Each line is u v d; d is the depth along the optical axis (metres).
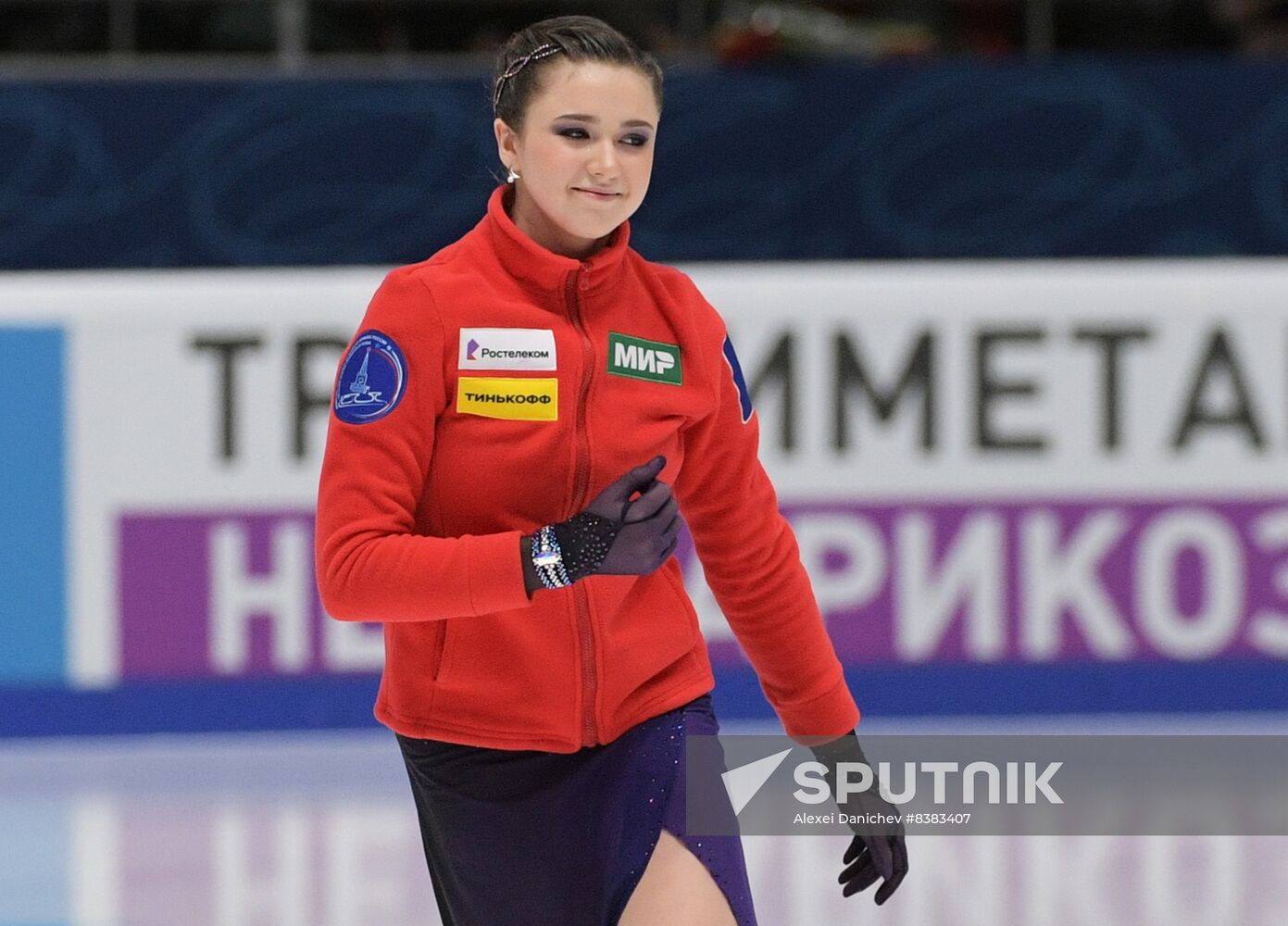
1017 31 22.58
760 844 15.39
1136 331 19.80
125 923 13.25
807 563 19.73
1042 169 20.03
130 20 22.05
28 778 18.12
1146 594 19.92
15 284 19.28
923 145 19.94
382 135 19.73
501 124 7.56
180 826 16.27
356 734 19.91
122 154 19.58
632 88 7.25
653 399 7.55
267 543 19.56
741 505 8.05
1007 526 19.81
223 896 13.95
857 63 19.91
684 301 7.79
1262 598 19.97
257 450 19.48
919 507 19.75
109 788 17.72
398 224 19.84
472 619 7.43
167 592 19.52
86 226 19.61
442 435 7.35
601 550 6.86
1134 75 19.95
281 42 22.19
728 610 8.29
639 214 19.92
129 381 19.34
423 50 22.44
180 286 19.38
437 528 7.43
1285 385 19.86
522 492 7.35
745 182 19.94
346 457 7.19
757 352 19.62
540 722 7.49
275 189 19.70
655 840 7.41
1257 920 13.02
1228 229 20.16
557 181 7.26
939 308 19.70
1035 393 19.80
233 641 19.62
